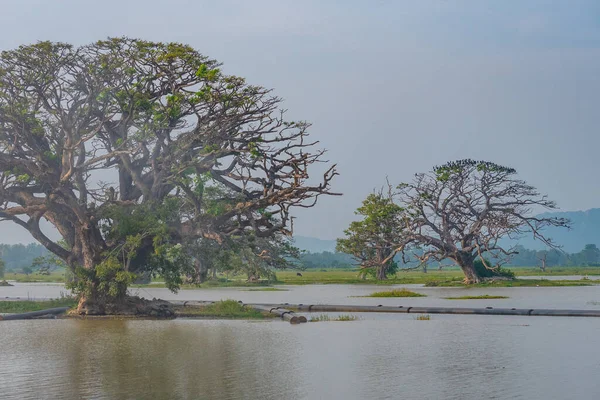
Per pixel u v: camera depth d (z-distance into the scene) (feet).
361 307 176.96
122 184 179.83
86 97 172.35
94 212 166.71
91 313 163.94
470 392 77.87
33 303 189.88
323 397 76.64
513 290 270.05
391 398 75.56
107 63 163.22
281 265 225.15
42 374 90.94
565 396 75.72
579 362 95.30
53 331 135.95
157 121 164.35
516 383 82.17
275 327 140.87
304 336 125.08
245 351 107.86
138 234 161.58
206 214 167.02
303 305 183.52
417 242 320.09
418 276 474.49
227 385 83.15
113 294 160.25
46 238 176.24
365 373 89.25
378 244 326.65
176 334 129.80
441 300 214.48
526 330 130.41
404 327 138.10
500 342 114.73
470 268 318.86
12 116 160.56
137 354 106.11
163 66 167.12
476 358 99.50
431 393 77.66
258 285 351.87
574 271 559.38
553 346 109.70
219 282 372.58
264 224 168.96
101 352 108.47
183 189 169.07
